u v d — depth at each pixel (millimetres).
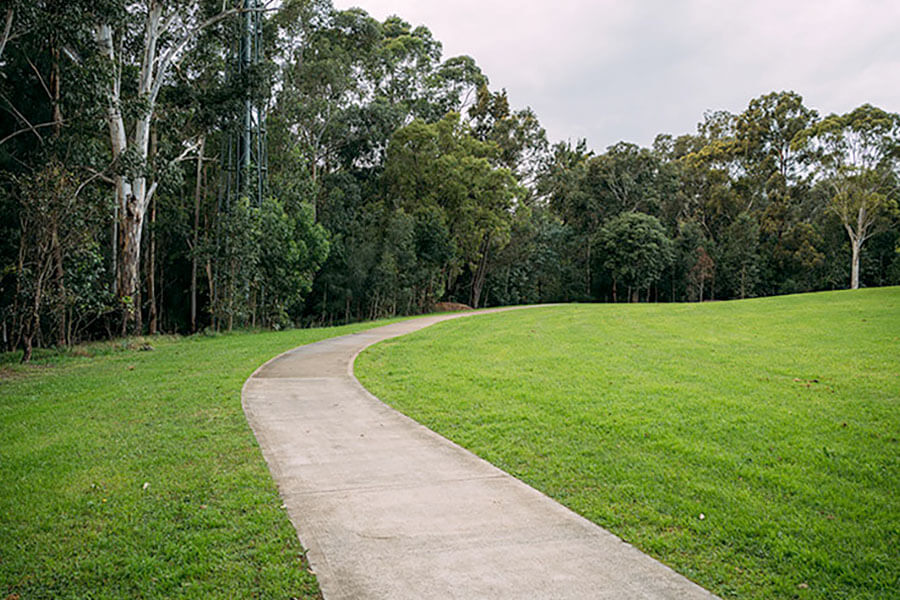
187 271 35000
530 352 14531
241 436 6945
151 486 5219
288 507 4715
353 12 45188
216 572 3670
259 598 3355
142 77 21188
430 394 9539
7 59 21469
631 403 8539
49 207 16031
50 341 22766
